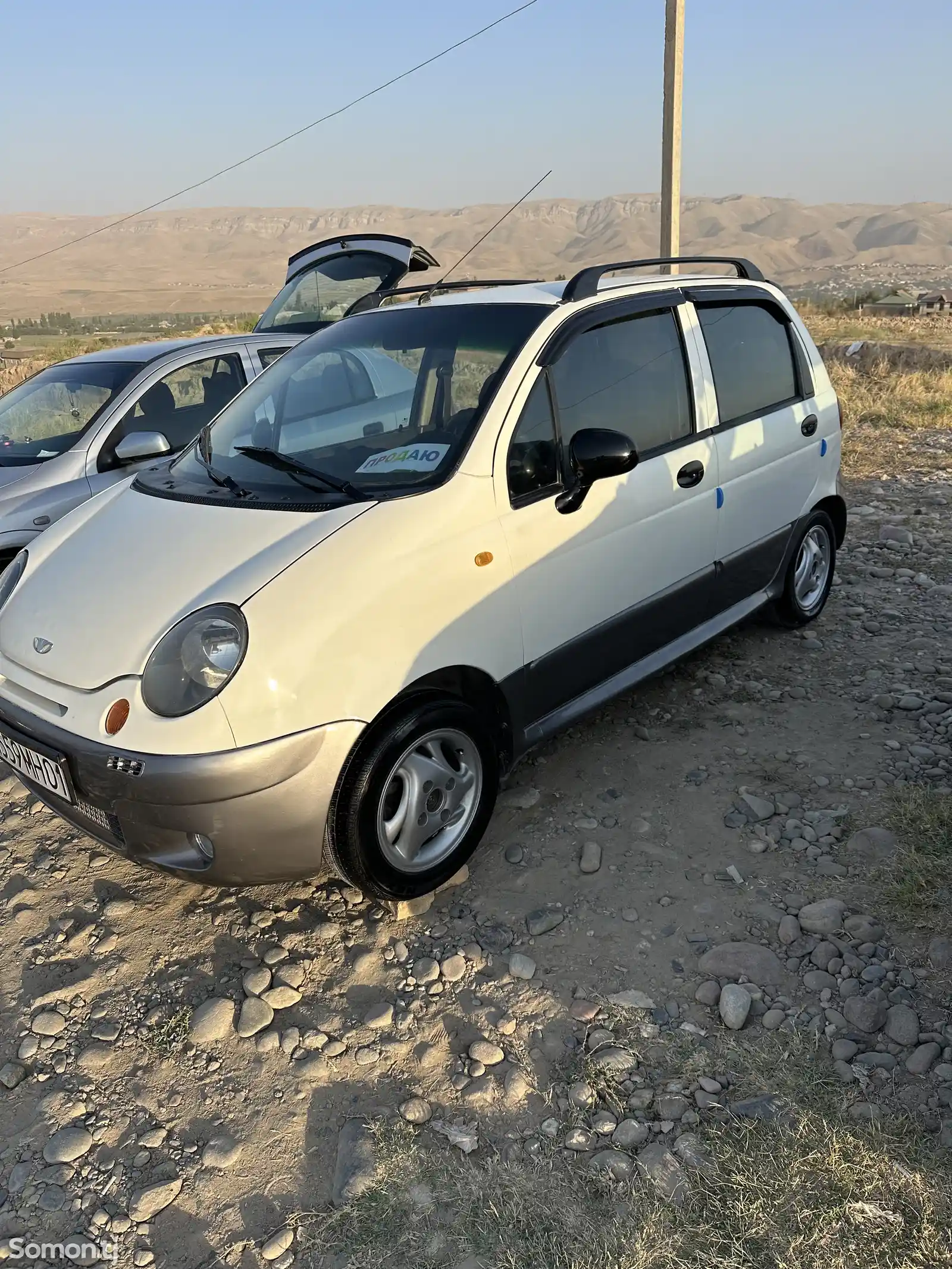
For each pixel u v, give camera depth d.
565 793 3.86
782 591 5.04
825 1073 2.48
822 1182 2.16
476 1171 2.29
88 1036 2.81
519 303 3.76
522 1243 2.10
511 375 3.40
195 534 3.09
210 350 6.50
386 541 2.94
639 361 3.92
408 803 3.07
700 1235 2.07
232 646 2.66
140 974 3.04
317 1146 2.41
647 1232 2.08
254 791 2.68
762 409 4.64
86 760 2.74
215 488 3.41
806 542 5.19
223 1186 2.32
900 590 5.93
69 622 2.98
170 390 6.24
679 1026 2.69
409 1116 2.45
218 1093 2.58
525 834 3.61
